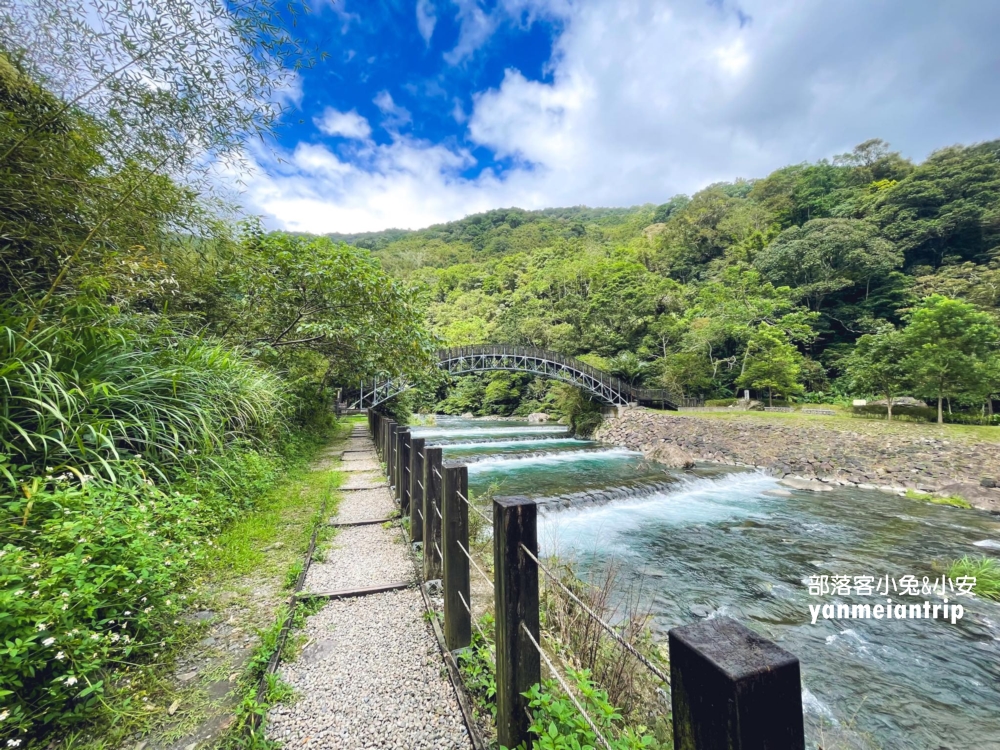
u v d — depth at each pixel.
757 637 0.63
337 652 2.04
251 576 2.77
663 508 8.83
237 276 5.88
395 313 7.24
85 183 3.06
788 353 24.52
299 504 4.41
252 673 1.83
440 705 1.70
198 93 3.48
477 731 1.54
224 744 1.46
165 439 3.20
